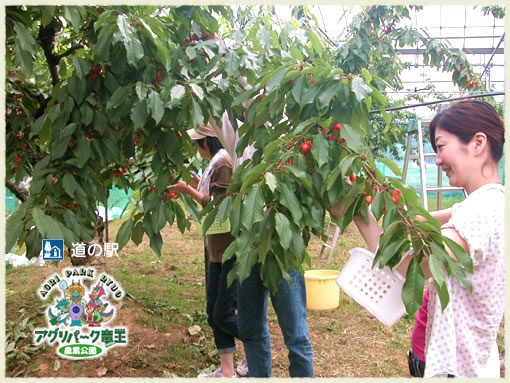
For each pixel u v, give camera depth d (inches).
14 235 71.9
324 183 59.2
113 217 317.1
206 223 69.5
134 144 89.1
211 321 101.5
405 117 315.6
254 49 89.4
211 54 80.0
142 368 108.9
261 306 83.8
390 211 52.9
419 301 48.4
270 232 58.8
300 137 62.4
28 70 74.4
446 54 205.0
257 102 73.6
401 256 51.3
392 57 203.5
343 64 185.6
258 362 86.0
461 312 51.2
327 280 150.1
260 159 71.6
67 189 75.0
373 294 57.9
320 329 135.8
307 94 61.8
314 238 266.4
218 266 99.9
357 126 64.9
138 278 185.8
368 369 112.3
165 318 136.8
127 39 69.7
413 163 369.7
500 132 51.3
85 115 77.2
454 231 51.5
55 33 98.6
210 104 75.0
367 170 56.9
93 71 81.4
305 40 94.2
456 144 51.6
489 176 51.7
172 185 90.0
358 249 58.9
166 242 268.4
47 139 89.4
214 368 109.7
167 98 71.3
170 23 86.0
